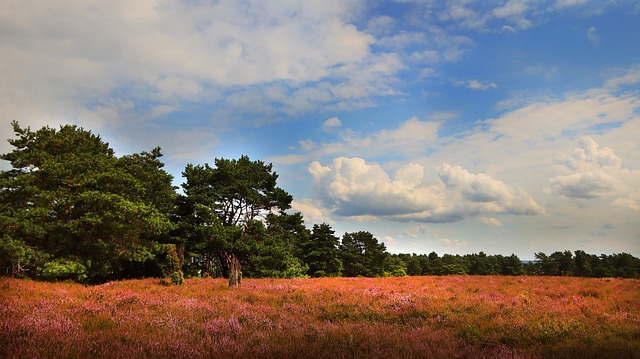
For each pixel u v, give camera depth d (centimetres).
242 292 1611
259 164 4012
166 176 2970
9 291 1177
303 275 3847
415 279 2512
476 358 673
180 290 1597
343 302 1434
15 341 635
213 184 3659
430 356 675
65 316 887
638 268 10394
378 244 8231
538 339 874
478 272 12425
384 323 1055
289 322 995
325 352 658
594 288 1848
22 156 2152
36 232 1766
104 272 2219
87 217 1886
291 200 4019
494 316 1161
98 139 2905
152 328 820
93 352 616
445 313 1216
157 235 2647
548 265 11131
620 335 904
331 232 6006
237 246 3194
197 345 685
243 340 746
